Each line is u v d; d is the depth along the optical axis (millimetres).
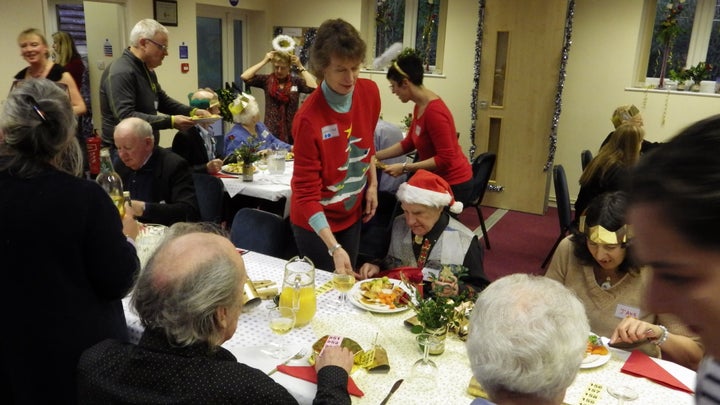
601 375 1568
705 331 407
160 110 4359
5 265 1375
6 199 1357
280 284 2092
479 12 5949
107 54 6145
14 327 1424
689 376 1556
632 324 1715
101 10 6020
